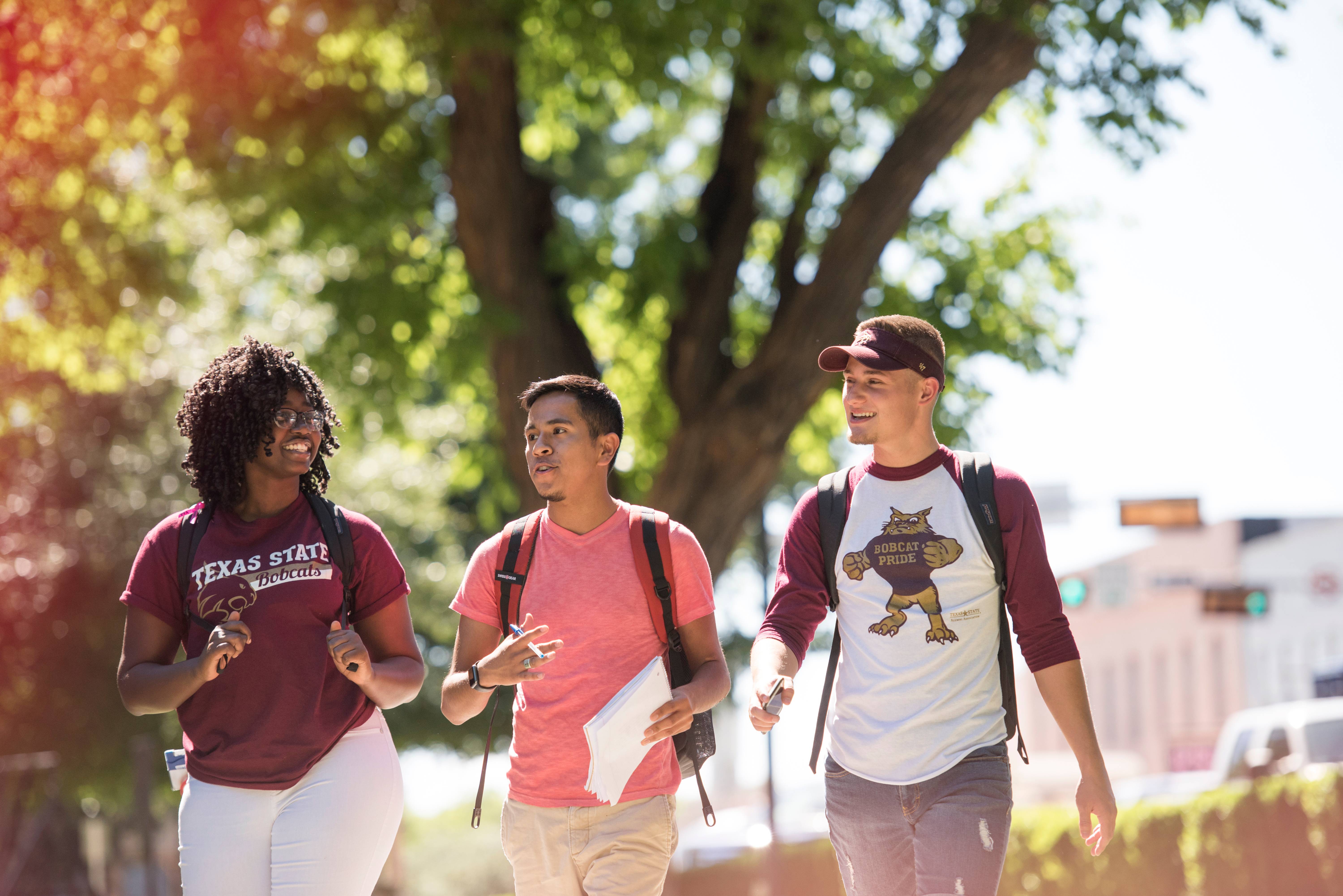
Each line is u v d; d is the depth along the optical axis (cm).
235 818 380
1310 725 1383
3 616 2061
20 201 1348
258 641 385
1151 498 2039
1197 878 1112
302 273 1669
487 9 1262
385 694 392
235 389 400
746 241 1457
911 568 413
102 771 2077
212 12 1252
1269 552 3762
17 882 1398
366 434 1628
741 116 1462
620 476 1644
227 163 1370
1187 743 4094
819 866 1670
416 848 5338
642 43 1272
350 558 402
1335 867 998
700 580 420
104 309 1432
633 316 1493
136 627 393
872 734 410
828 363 427
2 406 1950
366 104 1419
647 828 408
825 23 1298
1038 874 1291
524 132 1719
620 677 411
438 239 1538
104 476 2123
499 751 2417
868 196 1288
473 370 1509
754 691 403
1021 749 419
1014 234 1580
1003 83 1271
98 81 1271
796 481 2492
